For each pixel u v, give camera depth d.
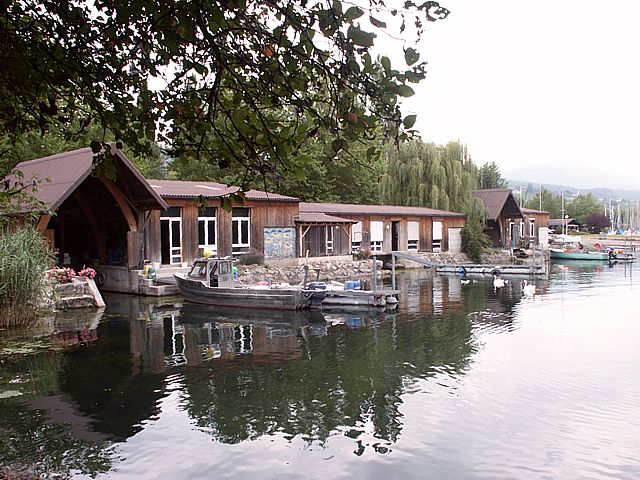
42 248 15.38
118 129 3.98
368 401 8.88
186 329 14.96
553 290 24.77
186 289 20.12
